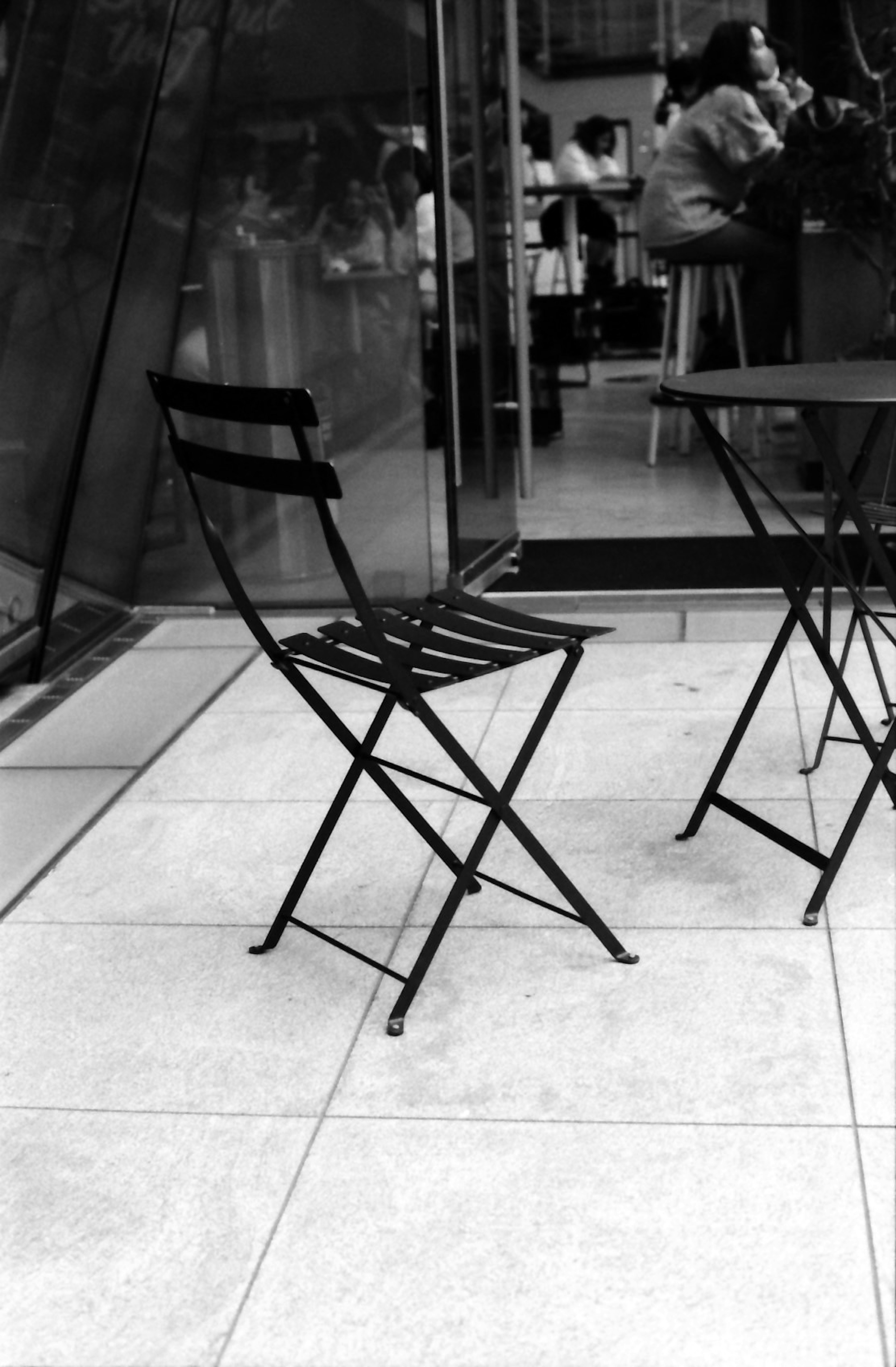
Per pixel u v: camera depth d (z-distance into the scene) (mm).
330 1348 1706
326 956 2645
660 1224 1879
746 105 6465
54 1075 2299
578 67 9531
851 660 4113
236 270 4859
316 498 2193
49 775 3609
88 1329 1759
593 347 9992
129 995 2539
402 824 3188
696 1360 1657
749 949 2570
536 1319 1731
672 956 2564
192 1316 1771
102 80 4031
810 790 3248
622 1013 2385
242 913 2828
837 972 2475
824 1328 1693
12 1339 1749
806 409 2451
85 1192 2008
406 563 4949
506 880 2896
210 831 3217
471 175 4863
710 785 2994
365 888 2896
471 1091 2197
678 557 5406
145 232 4602
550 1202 1934
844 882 2805
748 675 4055
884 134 5719
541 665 4242
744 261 6754
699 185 6684
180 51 4500
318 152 4703
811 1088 2150
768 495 2807
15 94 3615
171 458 5020
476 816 3193
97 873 3037
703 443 7691
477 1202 1942
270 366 4902
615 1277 1791
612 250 9664
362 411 4863
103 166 4164
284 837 3160
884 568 2555
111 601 4965
